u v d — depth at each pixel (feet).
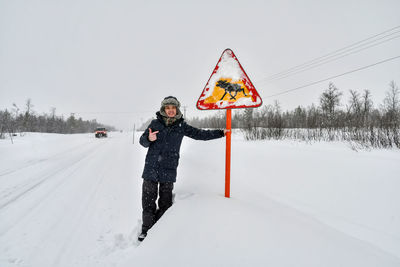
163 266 3.40
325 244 3.96
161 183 6.63
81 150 29.63
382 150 16.42
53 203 9.14
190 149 20.17
